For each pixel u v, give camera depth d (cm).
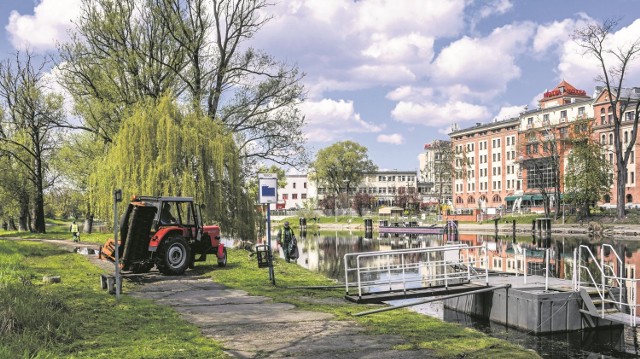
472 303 1508
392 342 864
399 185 16525
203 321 1009
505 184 11294
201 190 2659
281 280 1647
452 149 11138
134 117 2670
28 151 5047
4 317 762
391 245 4762
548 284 1477
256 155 3306
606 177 6944
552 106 10238
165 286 1473
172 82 3353
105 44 3231
